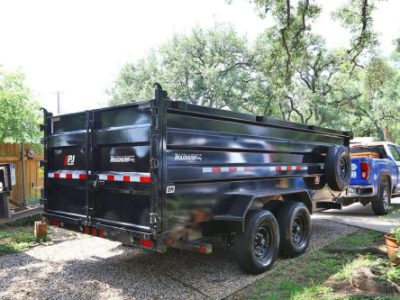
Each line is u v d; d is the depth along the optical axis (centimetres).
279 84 1773
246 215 521
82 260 584
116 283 487
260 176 586
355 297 419
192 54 3180
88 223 509
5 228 805
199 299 436
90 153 512
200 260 584
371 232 765
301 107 2903
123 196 475
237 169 541
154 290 464
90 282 490
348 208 1141
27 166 982
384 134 3425
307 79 2978
